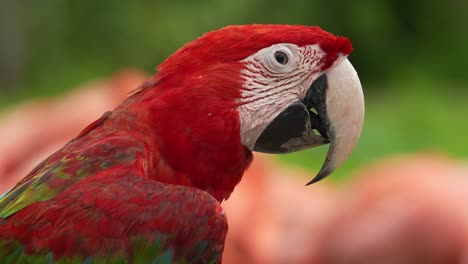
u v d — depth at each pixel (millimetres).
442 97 28906
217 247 4805
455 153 22359
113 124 5281
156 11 28062
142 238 4652
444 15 33531
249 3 28516
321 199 10758
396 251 8844
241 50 5445
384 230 8930
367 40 31594
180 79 5340
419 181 9219
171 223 4703
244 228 8555
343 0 30766
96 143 5027
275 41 5512
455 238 8703
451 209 8805
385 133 23516
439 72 31891
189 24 27969
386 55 31781
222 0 28266
